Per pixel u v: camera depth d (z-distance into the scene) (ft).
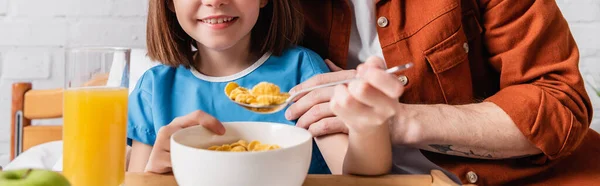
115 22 5.33
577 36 5.34
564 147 3.13
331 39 3.61
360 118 2.20
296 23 3.54
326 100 2.98
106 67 2.20
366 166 2.42
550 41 3.37
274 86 2.44
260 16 3.50
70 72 2.17
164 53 3.47
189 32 3.18
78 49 2.17
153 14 3.47
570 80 3.29
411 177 2.37
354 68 3.68
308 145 2.03
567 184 3.28
